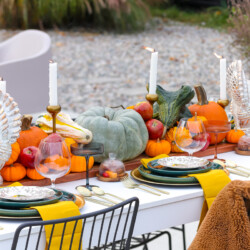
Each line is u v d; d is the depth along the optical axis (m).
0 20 10.27
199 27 11.08
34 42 4.88
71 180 2.12
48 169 1.83
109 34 10.38
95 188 1.97
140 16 10.70
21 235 1.62
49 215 1.67
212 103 2.61
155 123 2.41
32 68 4.58
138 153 2.34
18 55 4.95
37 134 2.11
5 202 1.70
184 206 1.97
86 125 2.26
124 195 1.94
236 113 2.47
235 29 4.87
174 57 8.84
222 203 1.48
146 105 2.42
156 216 1.91
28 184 2.03
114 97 6.88
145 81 7.64
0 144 1.86
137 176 2.12
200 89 2.59
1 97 1.85
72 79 7.72
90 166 2.18
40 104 4.73
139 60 8.74
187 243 3.12
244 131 2.55
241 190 1.46
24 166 2.05
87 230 1.75
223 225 1.48
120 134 2.24
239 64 2.41
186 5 12.68
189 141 2.13
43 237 1.66
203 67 8.25
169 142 2.45
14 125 1.88
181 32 10.66
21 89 4.53
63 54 8.93
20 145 2.06
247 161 2.41
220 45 9.35
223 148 2.57
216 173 2.06
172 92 2.53
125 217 1.83
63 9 10.34
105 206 1.83
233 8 4.92
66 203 1.73
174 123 2.48
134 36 10.28
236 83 2.40
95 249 2.20
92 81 7.64
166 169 2.10
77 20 10.73
